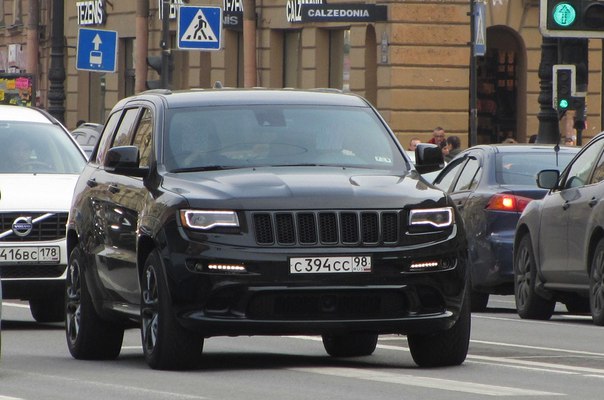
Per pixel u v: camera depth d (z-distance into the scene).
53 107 79.19
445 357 25.31
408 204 24.62
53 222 35.31
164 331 24.59
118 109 29.81
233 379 23.62
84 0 117.31
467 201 41.81
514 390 22.17
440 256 24.62
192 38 68.06
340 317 24.27
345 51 91.44
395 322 24.31
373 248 24.30
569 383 23.30
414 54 86.81
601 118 89.62
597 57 89.44
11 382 24.06
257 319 24.16
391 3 86.19
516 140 90.94
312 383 23.02
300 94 28.02
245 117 27.23
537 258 37.88
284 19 94.50
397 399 21.12
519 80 90.69
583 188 36.28
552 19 51.00
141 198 26.19
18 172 37.12
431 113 87.44
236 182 24.97
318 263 24.12
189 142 26.72
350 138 27.08
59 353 29.38
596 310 35.12
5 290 35.03
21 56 128.62
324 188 24.61
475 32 75.75
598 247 35.00
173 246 24.48
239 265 24.11
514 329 34.19
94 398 21.80
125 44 114.19
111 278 27.14
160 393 22.11
